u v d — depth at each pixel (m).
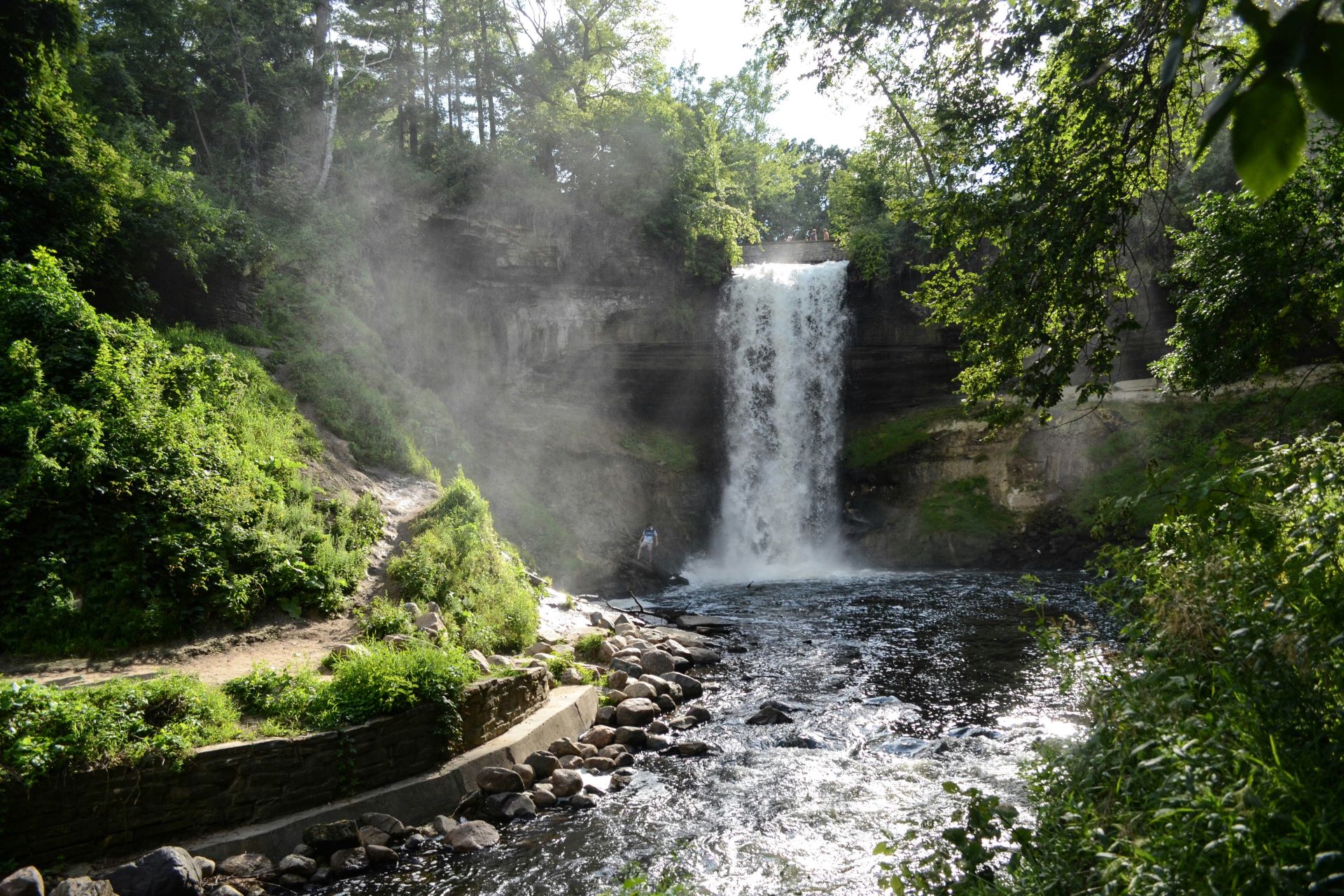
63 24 16.67
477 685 10.06
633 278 32.44
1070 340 9.19
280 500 13.76
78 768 7.08
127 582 10.73
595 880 7.47
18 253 15.00
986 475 30.20
